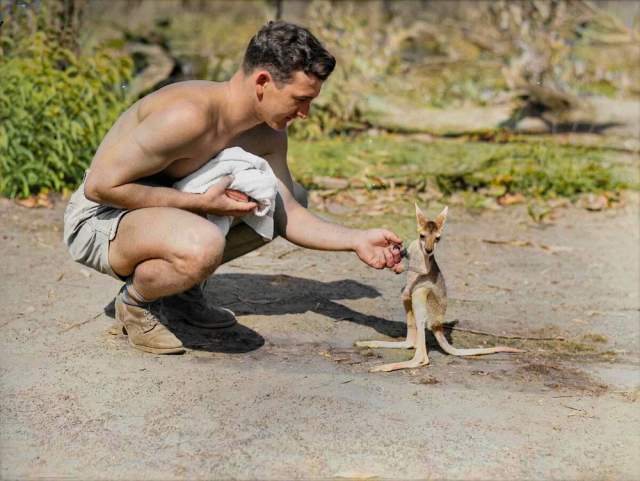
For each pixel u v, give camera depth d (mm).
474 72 8461
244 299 3859
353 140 6566
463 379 3244
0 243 4355
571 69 8125
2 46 5543
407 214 5098
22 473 2670
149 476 2670
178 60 8047
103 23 9172
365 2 10555
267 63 3006
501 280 4254
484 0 10141
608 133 6898
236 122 3129
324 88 6902
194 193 3141
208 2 10773
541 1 8938
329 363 3320
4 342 3391
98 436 2840
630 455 2844
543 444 2877
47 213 4797
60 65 5664
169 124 3018
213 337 3490
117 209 3219
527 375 3305
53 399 3021
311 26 7258
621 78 8312
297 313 3750
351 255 4473
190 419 2930
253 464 2730
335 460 2758
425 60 8984
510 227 5004
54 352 3322
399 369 3283
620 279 4328
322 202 5207
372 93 7570
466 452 2818
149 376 3168
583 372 3355
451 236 4809
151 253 3109
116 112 5312
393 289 4066
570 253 4652
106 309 3697
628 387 3250
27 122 4949
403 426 2932
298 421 2938
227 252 3445
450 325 3719
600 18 9445
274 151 3393
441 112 7340
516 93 7719
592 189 5551
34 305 3713
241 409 2990
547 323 3791
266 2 10266
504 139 6688
